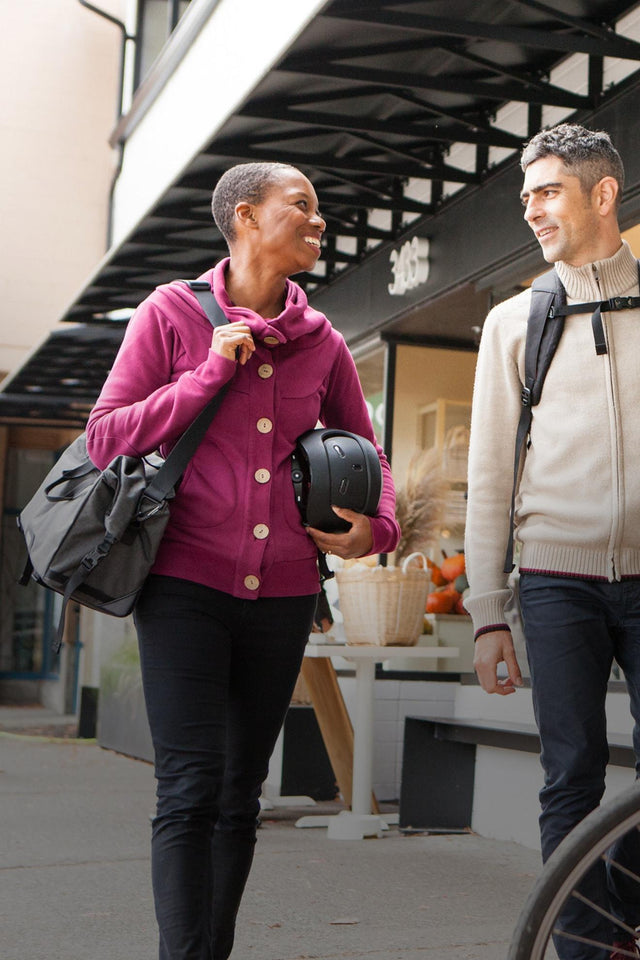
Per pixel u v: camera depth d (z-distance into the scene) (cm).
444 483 744
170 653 238
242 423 245
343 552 249
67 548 235
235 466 244
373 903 394
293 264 252
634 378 266
